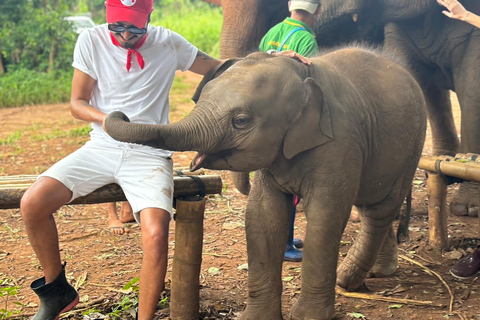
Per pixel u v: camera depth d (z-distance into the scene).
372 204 3.65
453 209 5.29
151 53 3.16
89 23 19.08
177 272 3.23
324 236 3.07
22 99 13.55
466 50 5.48
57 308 3.11
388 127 3.41
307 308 3.17
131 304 3.53
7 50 16.34
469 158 4.45
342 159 3.02
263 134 2.85
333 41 6.33
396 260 4.12
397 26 5.83
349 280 3.76
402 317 3.42
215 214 5.39
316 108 2.92
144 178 3.04
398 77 3.53
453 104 11.59
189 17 27.25
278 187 3.21
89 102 3.27
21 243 4.77
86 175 3.04
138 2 2.95
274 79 2.88
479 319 3.38
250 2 6.00
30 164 7.55
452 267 4.15
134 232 4.98
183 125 2.77
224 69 3.09
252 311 3.23
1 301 3.69
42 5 16.73
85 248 4.64
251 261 3.25
